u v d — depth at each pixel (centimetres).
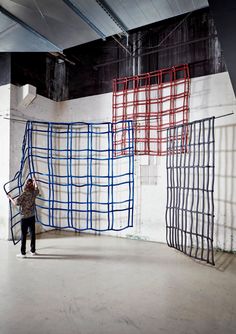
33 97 468
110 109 495
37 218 496
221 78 400
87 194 512
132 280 285
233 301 239
